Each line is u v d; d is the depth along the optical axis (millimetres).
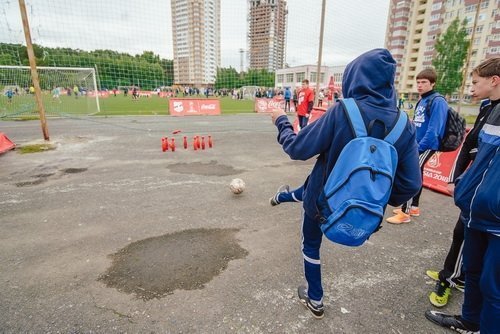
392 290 2543
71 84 20766
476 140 2240
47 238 3307
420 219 3998
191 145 8812
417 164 1715
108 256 2959
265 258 2955
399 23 73500
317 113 9320
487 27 54562
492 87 1843
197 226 3617
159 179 5473
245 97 50625
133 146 8523
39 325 2084
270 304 2326
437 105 3387
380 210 1531
